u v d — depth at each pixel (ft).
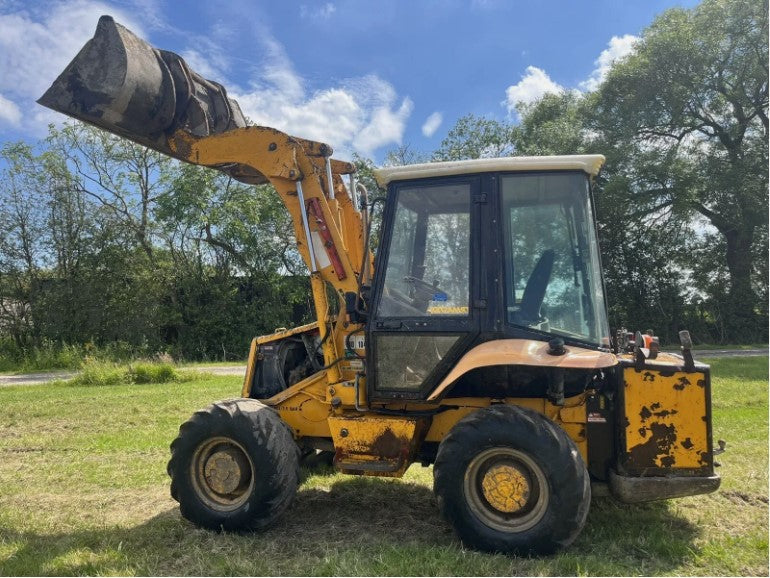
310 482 18.29
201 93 17.13
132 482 19.01
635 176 87.71
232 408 14.70
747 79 88.12
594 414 13.73
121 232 89.35
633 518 14.85
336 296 16.14
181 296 94.12
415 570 11.91
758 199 86.58
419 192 14.73
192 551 13.32
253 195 95.09
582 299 13.56
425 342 14.16
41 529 14.92
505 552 12.46
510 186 14.14
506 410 12.80
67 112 15.17
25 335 82.79
